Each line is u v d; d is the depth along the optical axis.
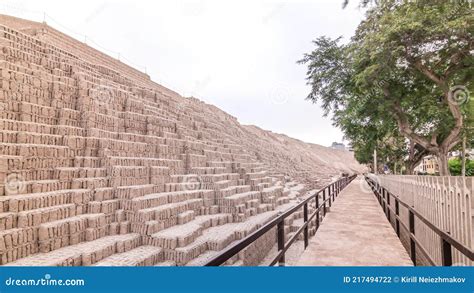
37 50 11.91
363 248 6.52
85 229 7.12
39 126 8.62
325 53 18.30
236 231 9.09
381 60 13.17
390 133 23.56
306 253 6.17
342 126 22.02
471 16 11.31
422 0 12.28
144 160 10.69
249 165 19.44
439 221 5.24
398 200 7.54
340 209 12.48
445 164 17.03
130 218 8.02
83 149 9.24
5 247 5.48
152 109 15.45
